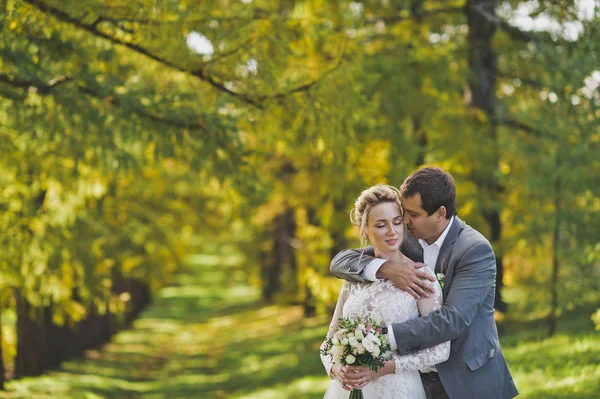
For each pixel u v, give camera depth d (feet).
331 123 28.60
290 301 99.09
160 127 30.17
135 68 34.71
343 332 13.14
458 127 48.01
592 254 35.73
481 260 13.21
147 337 90.53
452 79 49.75
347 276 13.85
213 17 27.84
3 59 28.50
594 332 36.83
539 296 41.70
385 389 13.47
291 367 55.06
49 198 38.09
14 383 46.62
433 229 13.51
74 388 47.03
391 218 13.47
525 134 53.83
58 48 28.99
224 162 31.27
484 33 50.72
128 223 60.13
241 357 67.92
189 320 114.73
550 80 36.83
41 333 55.47
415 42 46.60
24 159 34.24
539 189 39.24
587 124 35.37
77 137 31.73
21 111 29.68
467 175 48.83
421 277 13.25
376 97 40.24
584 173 36.01
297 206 64.23
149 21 26.27
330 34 29.48
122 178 42.04
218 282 188.65
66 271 39.42
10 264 36.70
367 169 44.11
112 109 30.22
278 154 54.49
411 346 12.83
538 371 30.60
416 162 48.21
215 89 29.32
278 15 29.17
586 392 24.85
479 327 13.32
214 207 88.69
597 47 34.42
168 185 59.98
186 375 61.77
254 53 27.89
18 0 22.04
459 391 13.11
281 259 109.60
